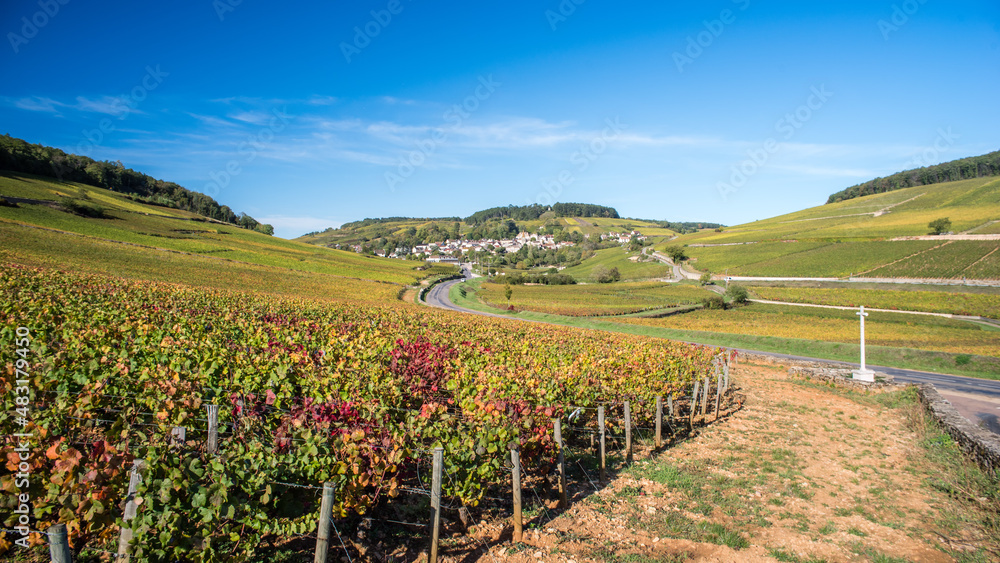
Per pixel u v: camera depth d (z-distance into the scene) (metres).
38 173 94.44
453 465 6.11
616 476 8.66
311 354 10.66
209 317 15.91
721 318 54.53
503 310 62.56
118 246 59.38
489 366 10.79
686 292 80.50
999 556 6.14
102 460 4.18
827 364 25.53
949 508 7.63
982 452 9.12
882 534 6.74
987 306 55.38
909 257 81.00
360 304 38.31
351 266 91.31
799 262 91.88
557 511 7.07
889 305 59.12
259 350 10.52
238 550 4.58
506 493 7.60
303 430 5.43
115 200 96.12
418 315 27.53
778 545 6.32
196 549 4.17
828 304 63.28
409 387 8.92
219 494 4.22
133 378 7.41
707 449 10.66
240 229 114.69
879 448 11.23
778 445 11.17
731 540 6.27
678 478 8.56
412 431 6.30
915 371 26.17
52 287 19.84
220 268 59.00
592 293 83.12
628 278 107.81
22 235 52.47
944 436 11.35
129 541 3.85
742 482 8.55
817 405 16.11
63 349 8.41
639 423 11.99
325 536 4.47
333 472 5.18
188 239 79.19
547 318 53.66
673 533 6.47
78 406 5.90
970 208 106.50
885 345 37.44
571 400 10.09
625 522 6.75
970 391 19.91
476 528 6.34
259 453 4.91
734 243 122.44
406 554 5.51
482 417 7.25
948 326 47.50
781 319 53.34
